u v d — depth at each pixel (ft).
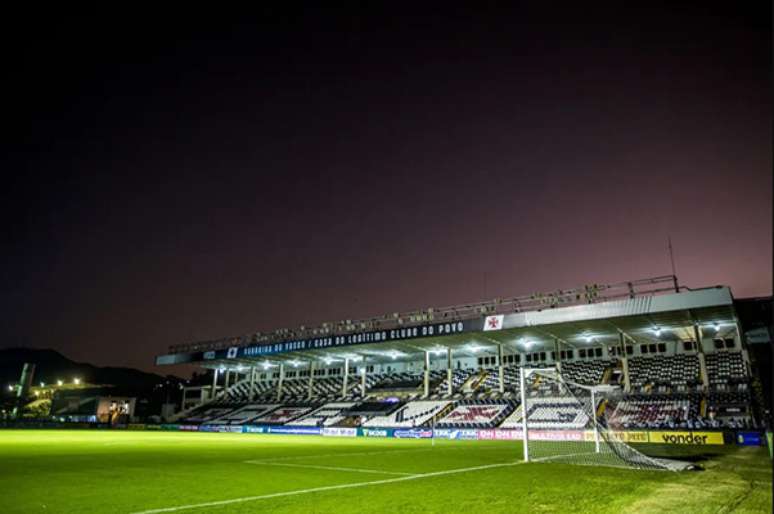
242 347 206.49
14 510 32.27
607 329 148.66
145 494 38.37
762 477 45.24
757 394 122.52
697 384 135.44
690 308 119.34
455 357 198.49
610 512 29.73
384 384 200.13
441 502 33.86
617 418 132.98
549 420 140.56
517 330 151.23
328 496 36.91
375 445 106.93
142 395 282.36
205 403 246.27
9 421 253.03
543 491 38.01
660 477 45.83
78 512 31.50
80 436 143.33
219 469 56.59
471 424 151.02
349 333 177.06
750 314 133.08
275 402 220.84
